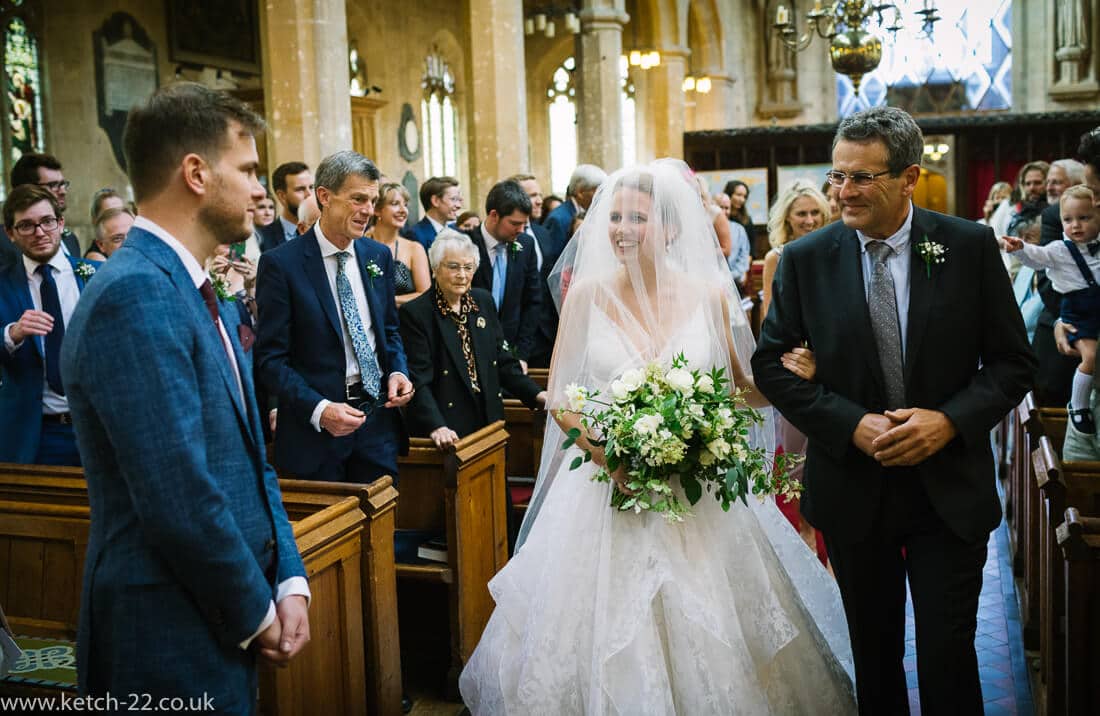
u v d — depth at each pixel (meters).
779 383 3.09
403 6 21.52
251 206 2.20
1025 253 4.89
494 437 4.61
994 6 27.00
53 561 3.56
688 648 3.00
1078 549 2.99
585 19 17.33
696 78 24.28
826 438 2.98
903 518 3.02
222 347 2.15
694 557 3.18
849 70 13.03
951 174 23.77
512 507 5.10
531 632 3.19
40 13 14.88
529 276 6.33
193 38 17.56
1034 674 4.29
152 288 1.99
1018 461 5.66
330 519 3.31
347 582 3.42
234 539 1.98
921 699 3.02
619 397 3.15
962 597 2.94
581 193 6.85
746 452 3.21
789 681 3.23
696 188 3.46
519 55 12.67
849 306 3.01
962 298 2.94
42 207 4.27
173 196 2.11
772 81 27.80
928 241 2.96
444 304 4.83
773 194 22.09
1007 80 27.14
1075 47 26.12
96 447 2.03
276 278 4.06
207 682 2.03
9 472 3.81
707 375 3.12
